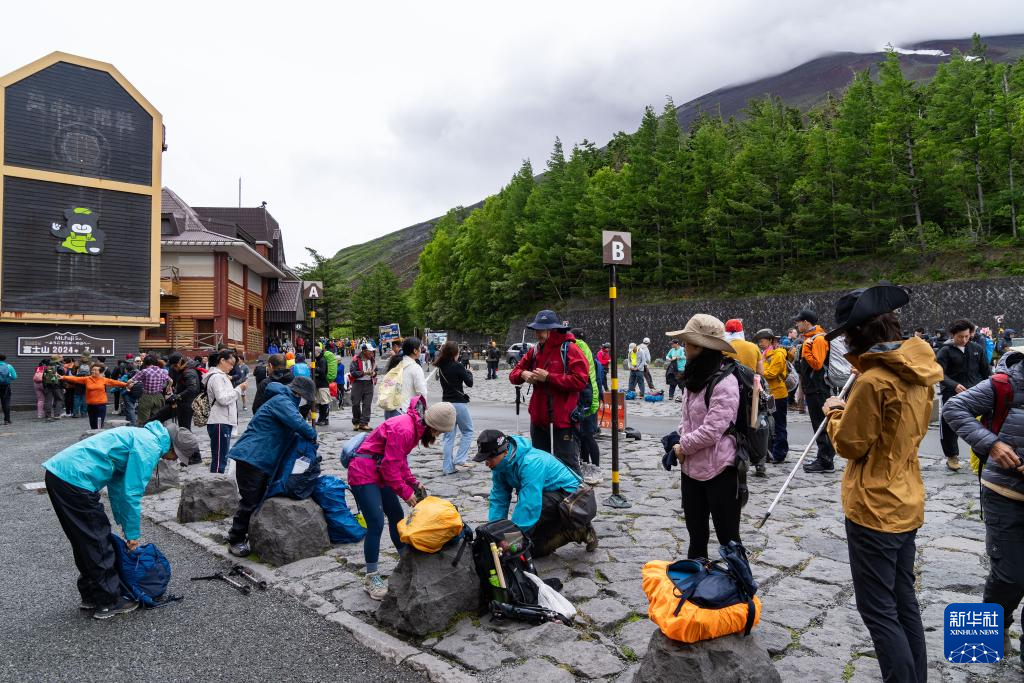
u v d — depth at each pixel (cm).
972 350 788
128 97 2500
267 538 543
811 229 4094
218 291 3278
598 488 768
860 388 270
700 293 4509
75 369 1920
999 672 332
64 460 433
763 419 579
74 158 2386
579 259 5297
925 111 4291
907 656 263
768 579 464
